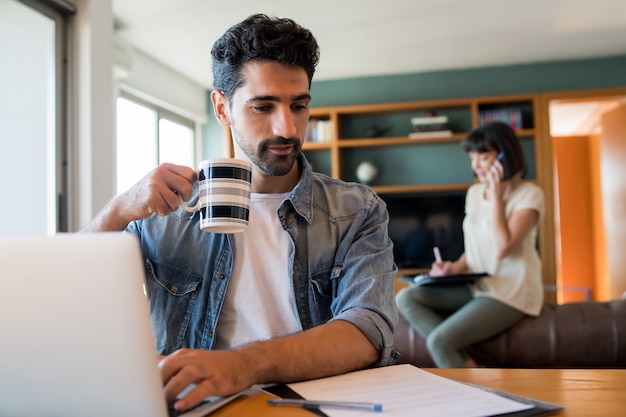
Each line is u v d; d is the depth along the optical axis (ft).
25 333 1.93
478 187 8.60
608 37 15.05
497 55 16.43
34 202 10.43
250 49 3.30
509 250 7.29
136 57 15.06
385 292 3.43
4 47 10.37
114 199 3.26
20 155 10.44
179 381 2.22
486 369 3.02
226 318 3.72
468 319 7.10
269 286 3.72
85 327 1.87
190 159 19.19
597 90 16.38
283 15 12.94
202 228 2.95
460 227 17.17
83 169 10.57
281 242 3.77
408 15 13.12
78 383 1.93
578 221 24.02
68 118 10.54
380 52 15.83
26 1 9.71
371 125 18.21
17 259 1.91
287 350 2.68
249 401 2.39
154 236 3.81
